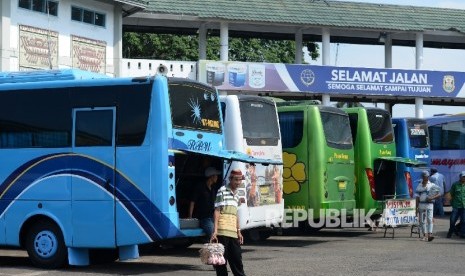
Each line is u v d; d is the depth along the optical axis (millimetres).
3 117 14828
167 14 38031
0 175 14750
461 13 45688
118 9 31797
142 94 13797
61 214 14188
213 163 15352
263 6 41031
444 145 32719
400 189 23344
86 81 14188
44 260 14406
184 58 51875
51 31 28359
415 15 44625
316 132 19359
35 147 14500
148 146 13672
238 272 11727
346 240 20672
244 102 17453
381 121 22562
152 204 13570
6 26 26312
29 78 15031
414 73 41594
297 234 22391
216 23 41156
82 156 14094
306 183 19375
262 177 17641
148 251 17531
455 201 21453
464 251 17703
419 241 20406
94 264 15344
